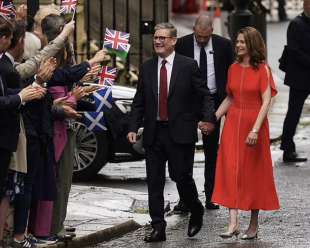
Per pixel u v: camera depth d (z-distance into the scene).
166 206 23.14
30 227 18.81
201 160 30.20
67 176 19.05
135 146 26.34
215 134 23.17
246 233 20.25
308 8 29.83
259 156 20.20
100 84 19.23
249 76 20.23
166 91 20.02
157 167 20.12
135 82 36.97
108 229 20.38
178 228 21.44
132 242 20.08
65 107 18.16
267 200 20.20
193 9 83.81
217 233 20.88
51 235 18.97
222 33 61.62
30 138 17.84
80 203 23.02
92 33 37.88
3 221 17.78
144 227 21.44
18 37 17.47
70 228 19.83
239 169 20.08
